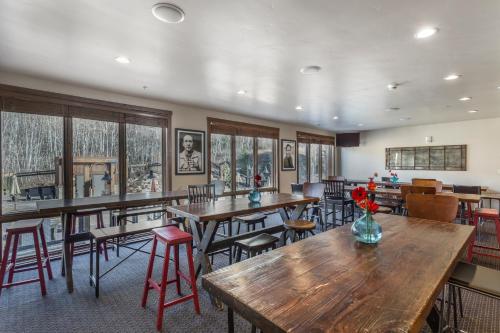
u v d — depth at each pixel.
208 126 5.44
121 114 4.24
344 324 0.85
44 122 3.60
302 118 6.45
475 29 2.17
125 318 2.21
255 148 6.56
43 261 3.26
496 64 2.94
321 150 8.74
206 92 4.13
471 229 2.01
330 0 1.79
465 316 2.24
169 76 3.37
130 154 4.41
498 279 1.64
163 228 2.48
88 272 3.14
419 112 5.68
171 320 2.18
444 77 3.37
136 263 3.42
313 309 0.94
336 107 5.20
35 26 2.13
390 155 8.15
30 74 3.29
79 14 1.96
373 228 1.69
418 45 2.48
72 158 3.79
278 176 7.02
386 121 6.89
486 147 6.48
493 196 4.93
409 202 2.67
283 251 1.54
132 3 1.82
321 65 2.99
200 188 3.60
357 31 2.22
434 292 1.08
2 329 2.08
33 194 3.51
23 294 2.62
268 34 2.28
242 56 2.74
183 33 2.26
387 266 1.32
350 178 9.03
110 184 4.18
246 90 3.99
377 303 0.98
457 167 6.89
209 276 1.22
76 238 2.80
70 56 2.74
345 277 1.20
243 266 1.33
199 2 1.82
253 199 3.10
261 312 0.93
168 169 4.80
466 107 5.17
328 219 5.96
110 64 2.96
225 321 2.17
